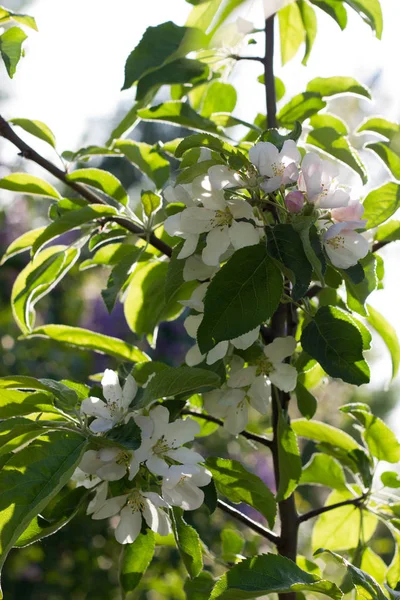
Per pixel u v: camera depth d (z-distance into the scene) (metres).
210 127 1.41
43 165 1.41
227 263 1.25
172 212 1.37
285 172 1.25
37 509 1.21
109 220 1.39
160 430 1.27
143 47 1.36
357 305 1.34
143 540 1.34
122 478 1.28
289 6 1.47
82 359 2.72
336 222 1.26
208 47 1.41
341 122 1.45
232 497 1.34
